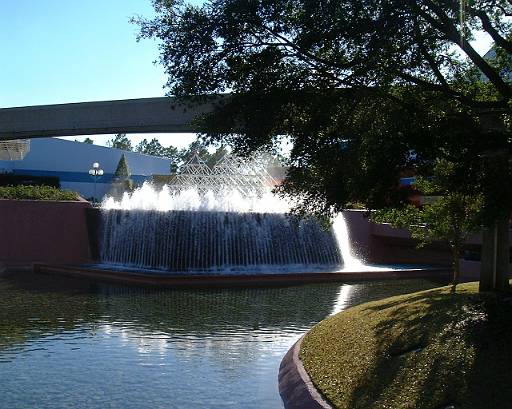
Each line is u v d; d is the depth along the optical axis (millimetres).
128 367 9430
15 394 8094
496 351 6820
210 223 21359
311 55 8398
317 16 7711
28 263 22312
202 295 16500
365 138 8062
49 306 14445
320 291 17609
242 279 18750
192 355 10195
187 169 40531
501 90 8781
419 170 7707
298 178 9219
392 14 7477
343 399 6758
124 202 27641
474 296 9711
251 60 8562
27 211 22625
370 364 7484
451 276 21391
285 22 8164
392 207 8273
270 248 22109
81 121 42344
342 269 21781
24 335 11492
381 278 20656
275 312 14156
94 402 7801
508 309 8148
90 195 55469
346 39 8008
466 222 11453
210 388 8414
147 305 14797
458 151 7215
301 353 9094
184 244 20859
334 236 23594
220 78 8688
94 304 14805
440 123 7699
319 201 9289
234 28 8258
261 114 8391
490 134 6996
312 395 7160
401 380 6684
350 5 7586
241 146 8758
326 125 8625
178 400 7906
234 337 11539
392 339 8125
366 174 7605
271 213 22359
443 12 8047
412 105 8617
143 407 7629
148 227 21422
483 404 5777
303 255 22719
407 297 11680
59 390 8281
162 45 8695
